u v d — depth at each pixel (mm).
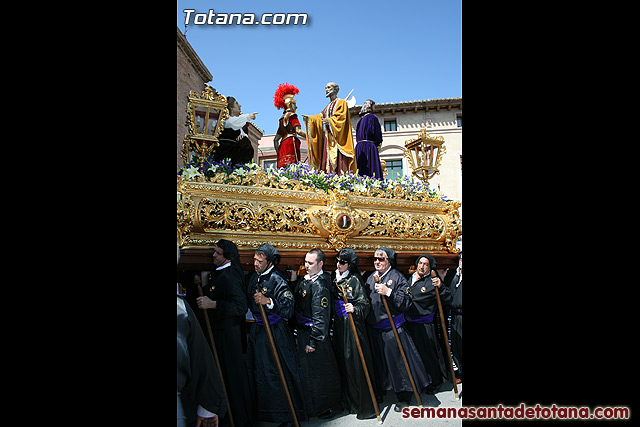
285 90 6996
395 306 4598
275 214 4934
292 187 5297
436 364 4977
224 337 3830
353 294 4422
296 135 6863
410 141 7426
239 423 3660
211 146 4953
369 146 7234
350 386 4324
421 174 7395
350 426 4082
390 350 4570
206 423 2648
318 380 4176
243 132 6422
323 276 4363
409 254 5891
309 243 5117
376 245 5660
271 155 14805
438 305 5227
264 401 3803
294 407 3896
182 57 10375
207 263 4348
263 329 4012
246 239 4727
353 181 5945
